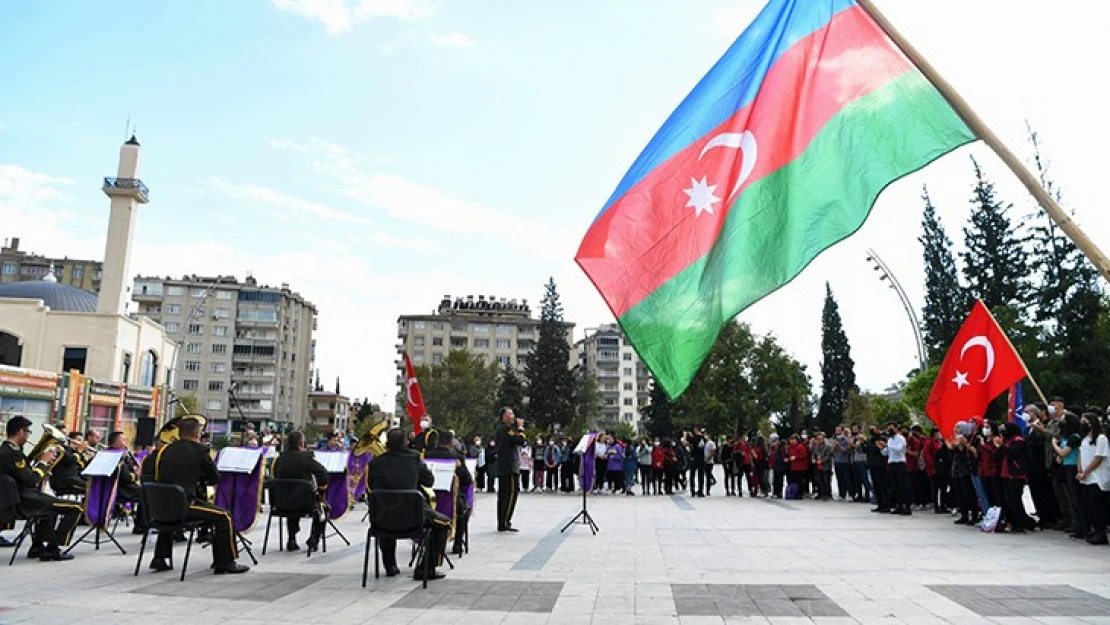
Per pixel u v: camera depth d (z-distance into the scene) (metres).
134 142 56.56
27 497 9.53
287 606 6.78
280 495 10.46
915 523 14.74
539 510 18.02
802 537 12.32
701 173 6.28
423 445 12.00
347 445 20.94
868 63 6.16
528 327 119.50
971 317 14.41
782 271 5.88
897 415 47.81
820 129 6.13
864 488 21.86
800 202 6.01
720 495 24.41
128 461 12.92
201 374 105.62
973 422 14.15
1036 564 9.33
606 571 8.82
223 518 8.74
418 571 8.43
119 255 54.81
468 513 10.34
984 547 11.00
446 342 116.50
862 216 5.84
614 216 6.32
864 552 10.48
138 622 6.09
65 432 13.70
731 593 7.42
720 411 57.66
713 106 6.45
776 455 22.94
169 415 52.34
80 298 62.56
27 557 9.96
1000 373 13.75
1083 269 38.69
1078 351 38.12
